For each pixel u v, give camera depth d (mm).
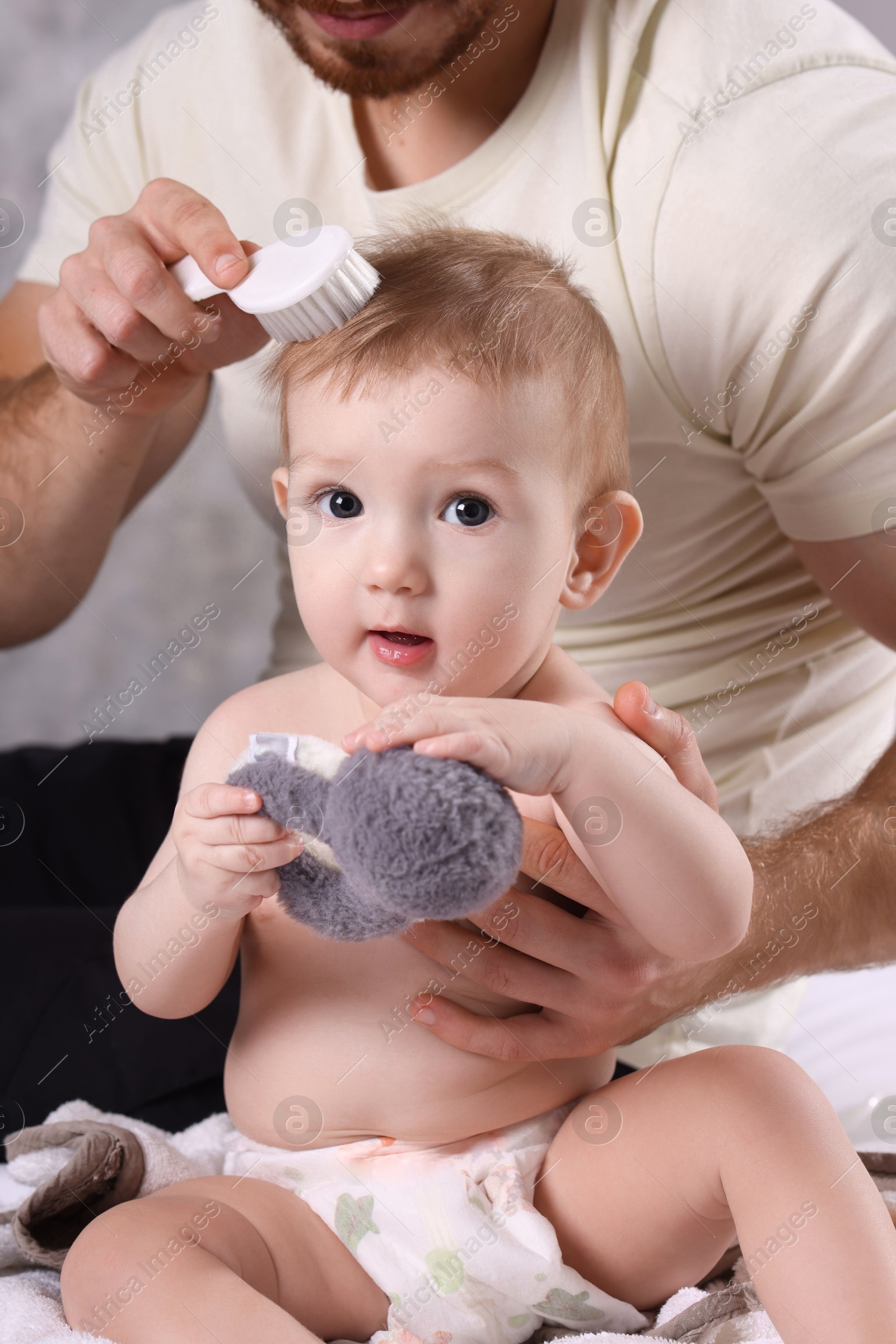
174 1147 730
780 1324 554
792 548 1002
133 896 718
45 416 1031
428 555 634
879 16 1543
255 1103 688
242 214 1076
